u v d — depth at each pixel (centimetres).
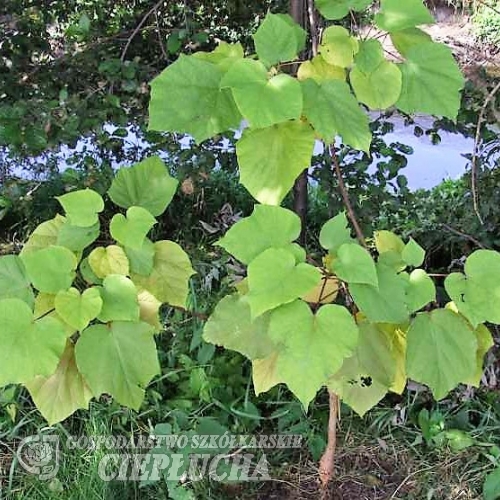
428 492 210
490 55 282
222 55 143
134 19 289
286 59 125
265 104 114
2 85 271
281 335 129
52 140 243
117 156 304
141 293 150
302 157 122
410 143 468
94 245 191
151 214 148
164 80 123
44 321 131
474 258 140
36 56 283
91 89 265
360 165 275
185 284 153
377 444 228
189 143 307
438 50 130
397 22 128
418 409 244
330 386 157
